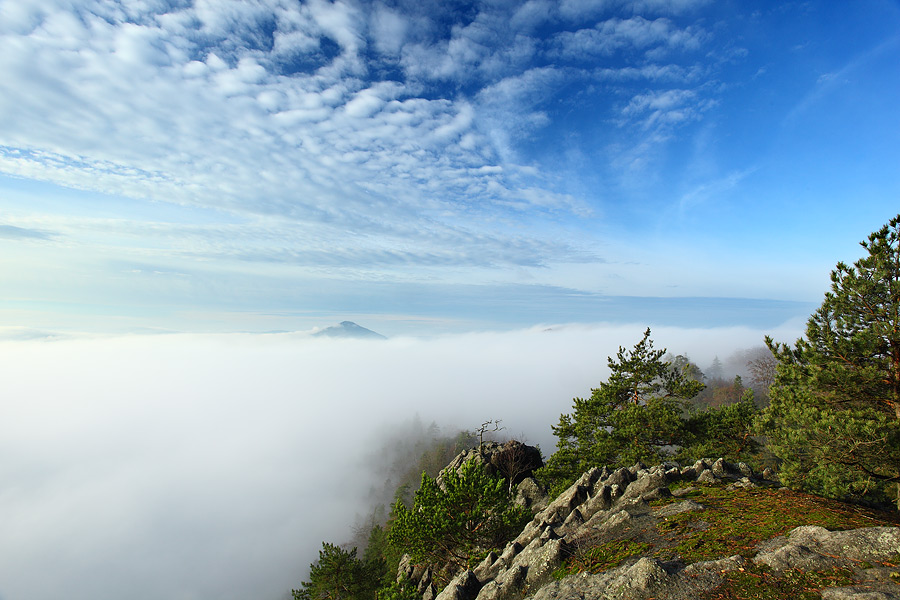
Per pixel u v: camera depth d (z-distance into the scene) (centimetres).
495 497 1546
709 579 680
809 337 1228
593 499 1336
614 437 2198
